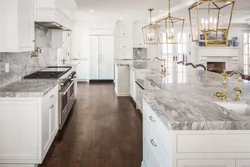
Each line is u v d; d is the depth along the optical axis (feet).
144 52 37.93
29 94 9.29
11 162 9.47
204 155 5.11
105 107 20.43
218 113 5.81
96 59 36.04
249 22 34.30
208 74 14.42
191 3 20.02
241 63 38.58
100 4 23.71
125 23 36.11
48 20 13.48
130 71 24.04
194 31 38.01
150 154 7.66
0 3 9.70
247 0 20.04
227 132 5.08
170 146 5.16
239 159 5.12
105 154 11.15
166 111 5.99
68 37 34.81
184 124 5.05
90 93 27.02
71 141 12.73
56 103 12.88
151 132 7.45
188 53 38.29
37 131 9.41
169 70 16.89
